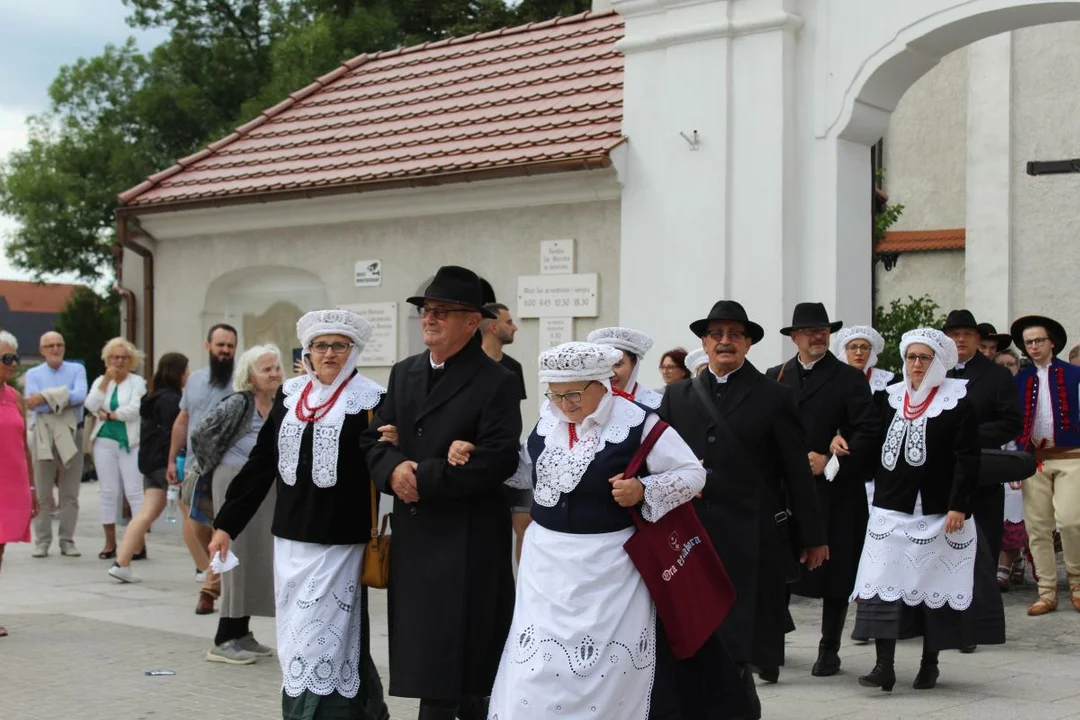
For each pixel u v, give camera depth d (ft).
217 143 51.42
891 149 73.77
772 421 20.97
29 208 110.22
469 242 40.68
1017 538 35.12
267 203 45.19
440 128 43.68
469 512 17.29
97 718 21.59
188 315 49.37
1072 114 53.83
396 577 17.57
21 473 30.19
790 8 33.94
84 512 55.42
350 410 18.57
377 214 42.93
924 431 22.97
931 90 72.64
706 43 34.96
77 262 111.96
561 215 38.47
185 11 114.52
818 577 25.14
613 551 15.31
